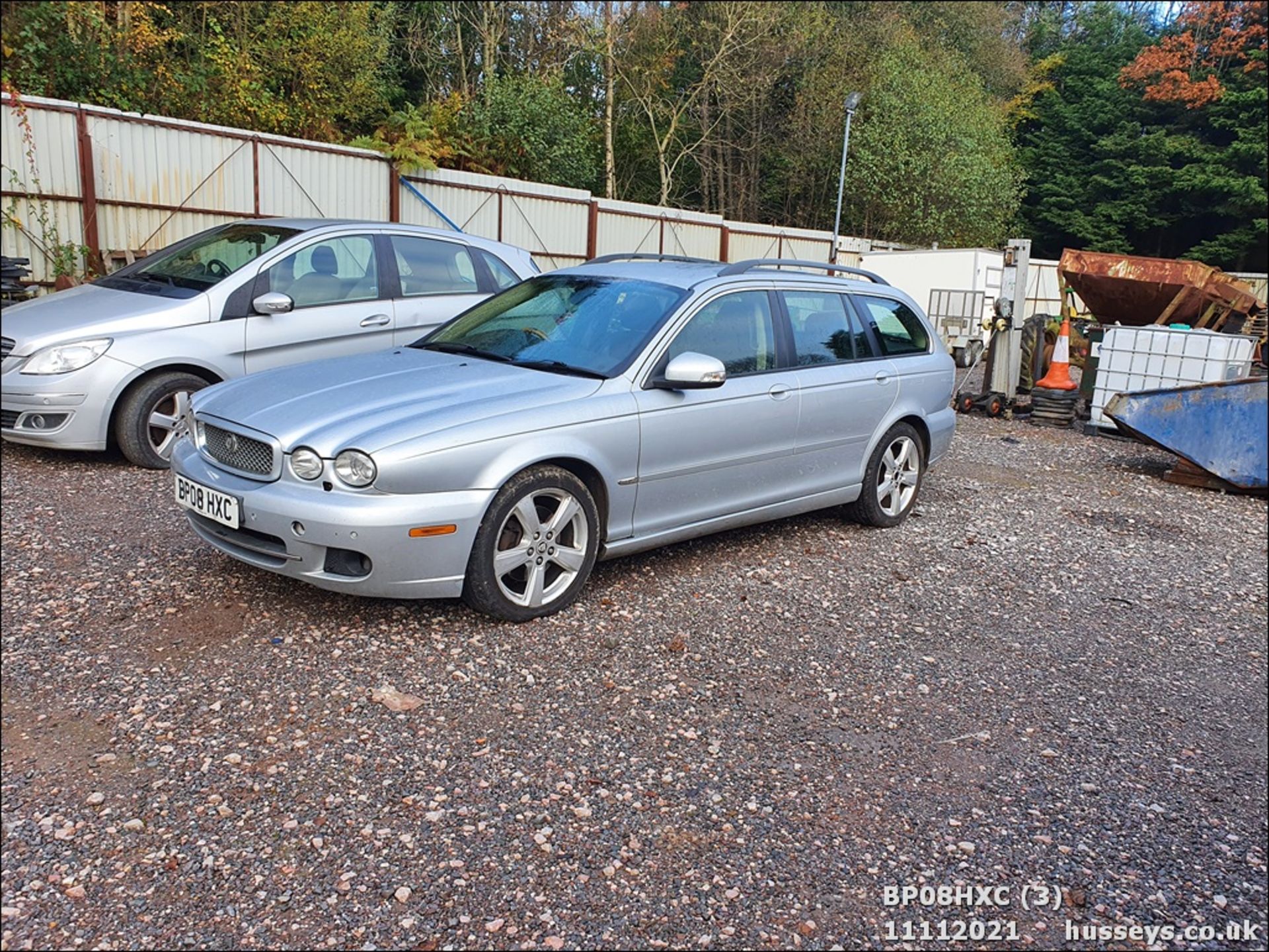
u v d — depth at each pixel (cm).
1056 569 591
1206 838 320
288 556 390
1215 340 1024
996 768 351
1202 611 546
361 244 737
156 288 686
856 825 305
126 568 467
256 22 2141
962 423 1154
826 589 513
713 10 2898
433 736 333
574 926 248
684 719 360
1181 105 3931
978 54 3853
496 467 404
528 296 548
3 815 277
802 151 3244
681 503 491
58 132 1252
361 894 254
